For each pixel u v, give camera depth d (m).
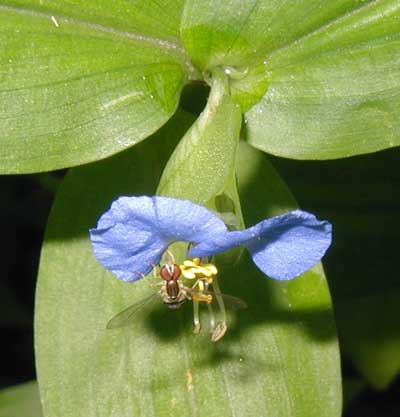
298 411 0.14
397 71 0.14
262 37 0.14
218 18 0.14
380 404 0.21
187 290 0.13
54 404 0.14
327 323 0.15
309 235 0.11
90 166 0.15
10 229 0.22
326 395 0.14
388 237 0.17
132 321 0.15
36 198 0.22
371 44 0.14
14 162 0.13
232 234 0.11
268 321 0.15
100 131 0.14
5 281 0.22
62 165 0.13
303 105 0.14
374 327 0.19
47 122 0.13
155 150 0.15
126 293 0.15
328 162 0.17
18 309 0.21
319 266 0.15
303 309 0.15
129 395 0.14
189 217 0.11
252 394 0.14
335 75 0.14
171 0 0.14
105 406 0.14
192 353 0.15
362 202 0.17
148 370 0.14
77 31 0.14
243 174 0.15
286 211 0.15
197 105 0.15
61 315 0.15
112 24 0.14
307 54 0.14
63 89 0.13
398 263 0.17
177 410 0.14
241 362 0.15
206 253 0.11
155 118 0.14
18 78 0.13
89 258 0.15
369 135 0.14
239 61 0.14
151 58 0.14
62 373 0.14
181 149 0.13
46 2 0.14
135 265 0.12
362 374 0.19
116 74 0.14
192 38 0.14
